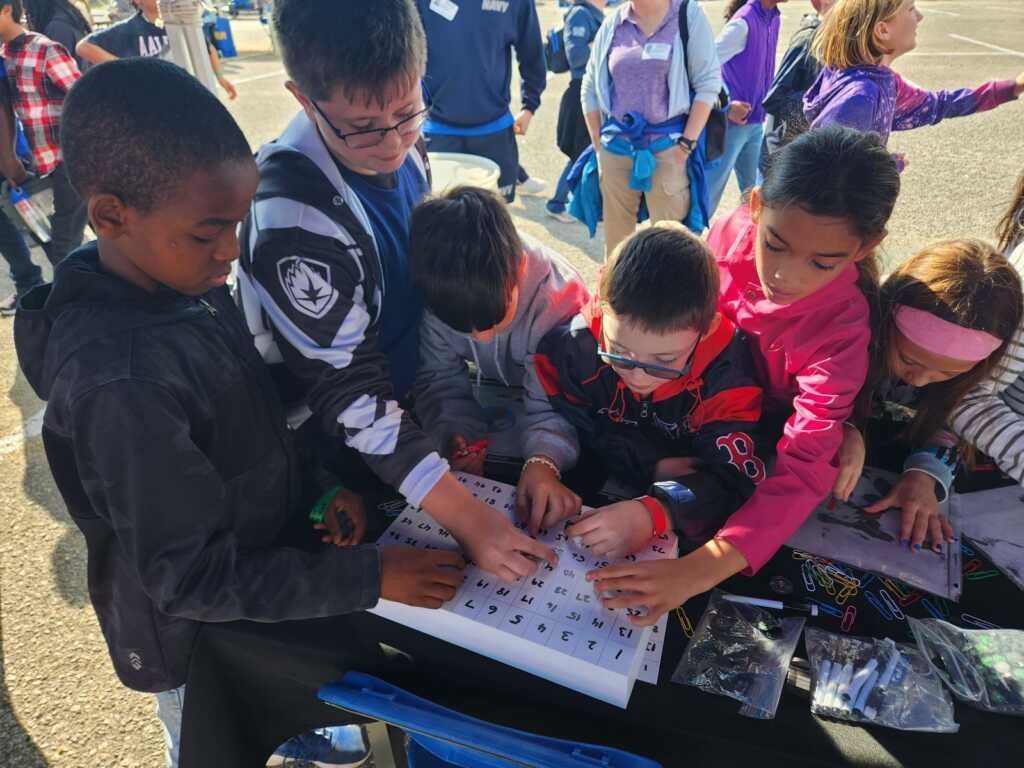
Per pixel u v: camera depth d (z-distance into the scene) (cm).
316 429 126
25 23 346
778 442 110
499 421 133
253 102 695
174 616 87
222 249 80
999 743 79
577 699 85
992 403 117
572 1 361
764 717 82
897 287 111
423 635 93
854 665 88
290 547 96
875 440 128
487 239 106
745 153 361
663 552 100
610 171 303
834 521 110
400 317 125
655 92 283
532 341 129
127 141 71
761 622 93
